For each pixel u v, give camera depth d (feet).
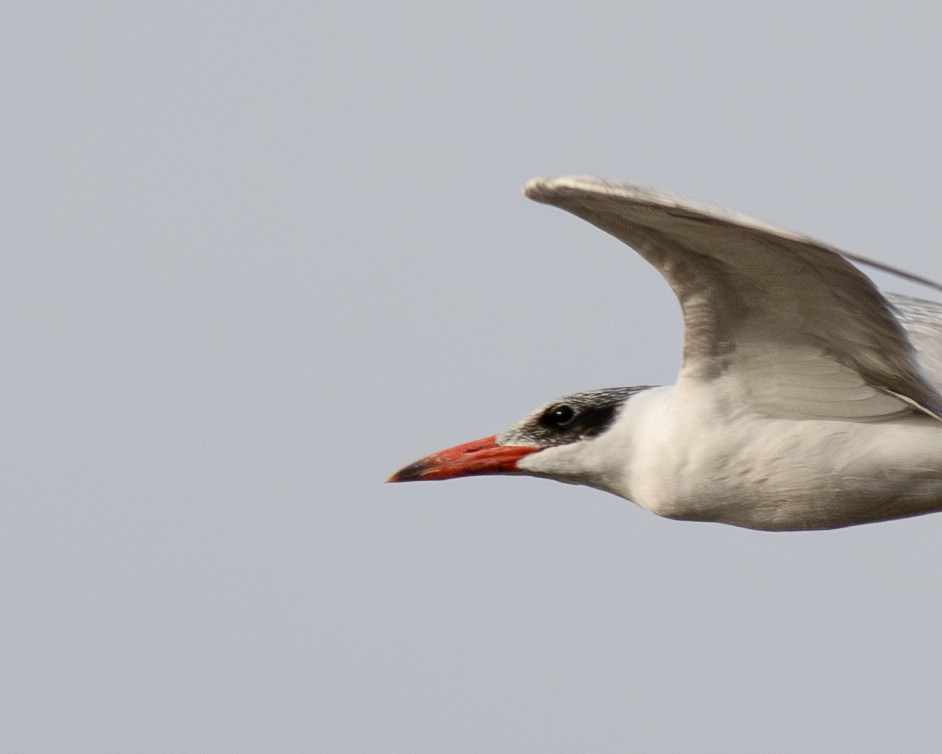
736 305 42.68
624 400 48.96
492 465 50.29
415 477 51.03
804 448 45.27
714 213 34.32
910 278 30.83
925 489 45.32
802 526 46.93
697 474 46.26
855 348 43.09
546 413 50.03
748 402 45.32
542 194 36.55
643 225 38.78
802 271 40.22
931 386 43.47
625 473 48.34
